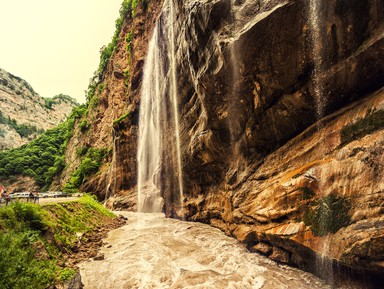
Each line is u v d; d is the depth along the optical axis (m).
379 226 6.14
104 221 20.34
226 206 15.20
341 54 8.47
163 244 13.70
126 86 52.00
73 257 11.03
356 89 8.46
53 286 7.64
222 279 8.54
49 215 12.66
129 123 40.62
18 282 6.53
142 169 35.53
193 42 14.23
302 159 9.66
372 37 7.74
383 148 6.59
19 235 8.71
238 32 10.83
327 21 8.47
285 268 9.34
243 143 13.52
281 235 9.03
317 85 9.32
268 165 11.52
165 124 27.06
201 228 17.50
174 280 8.77
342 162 7.70
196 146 17.84
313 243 7.88
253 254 11.04
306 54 9.25
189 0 15.41
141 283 8.59
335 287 7.54
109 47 66.69
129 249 12.88
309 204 8.34
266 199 10.43
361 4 7.83
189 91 20.16
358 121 7.73
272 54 9.97
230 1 11.42
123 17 60.53
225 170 16.02
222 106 13.79
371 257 6.18
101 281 8.88
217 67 12.39
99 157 53.50
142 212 31.89
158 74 29.84
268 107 11.45
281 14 9.04
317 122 9.60
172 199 25.97
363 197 6.74
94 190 49.38
